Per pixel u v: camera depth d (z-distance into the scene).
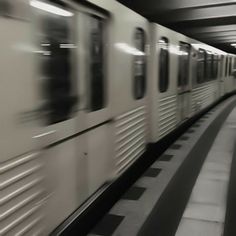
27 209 2.34
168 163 6.04
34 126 2.41
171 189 4.73
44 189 2.56
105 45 3.76
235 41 13.72
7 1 2.08
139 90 5.13
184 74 8.23
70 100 3.00
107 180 3.91
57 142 2.76
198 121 10.92
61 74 2.86
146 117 5.59
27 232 2.35
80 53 3.18
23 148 2.27
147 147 5.80
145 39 5.28
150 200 4.34
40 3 2.50
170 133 7.33
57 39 2.79
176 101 7.48
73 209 3.09
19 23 2.22
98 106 3.64
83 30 3.23
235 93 22.23
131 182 5.01
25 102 2.30
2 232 2.07
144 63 5.29
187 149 7.11
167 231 3.51
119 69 4.14
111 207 4.14
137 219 3.81
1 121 2.05
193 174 5.40
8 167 2.12
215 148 7.19
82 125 3.21
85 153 3.30
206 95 11.49
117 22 4.00
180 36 7.55
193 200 4.32
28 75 2.34
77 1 3.08
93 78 3.50
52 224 2.72
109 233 3.52
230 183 4.95
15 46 2.18
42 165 2.52
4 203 2.08
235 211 3.97
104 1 3.56
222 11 7.04
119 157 4.24
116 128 4.10
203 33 10.31
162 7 6.32
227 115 12.41
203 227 3.56
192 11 7.18
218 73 14.20
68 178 2.97
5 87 2.09
